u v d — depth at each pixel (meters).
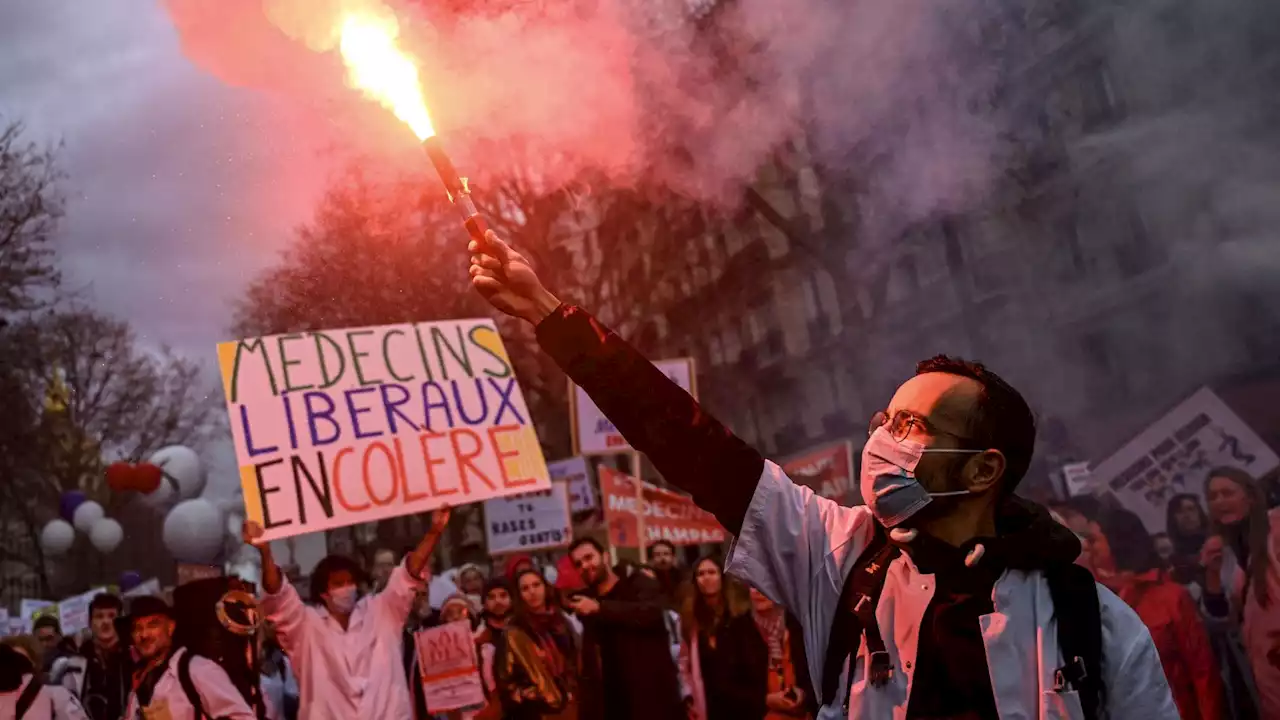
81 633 10.89
